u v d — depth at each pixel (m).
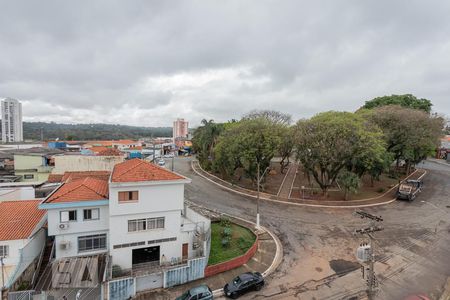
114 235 22.28
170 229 24.12
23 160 44.19
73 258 21.75
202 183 51.84
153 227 23.69
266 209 38.31
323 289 21.20
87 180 26.11
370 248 17.80
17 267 20.14
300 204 40.38
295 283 21.98
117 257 22.50
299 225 32.97
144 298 20.39
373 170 44.97
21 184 35.94
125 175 22.91
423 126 48.06
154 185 23.06
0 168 48.31
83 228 22.75
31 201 26.62
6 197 28.98
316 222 33.91
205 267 23.02
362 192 45.19
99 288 20.19
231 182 51.69
